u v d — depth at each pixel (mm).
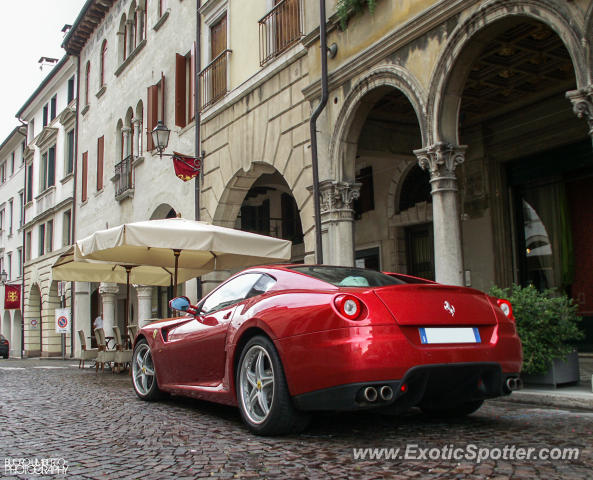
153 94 17703
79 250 10000
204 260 11508
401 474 3199
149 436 4434
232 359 4691
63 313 21922
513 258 10977
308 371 3916
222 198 13664
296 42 11117
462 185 11531
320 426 4633
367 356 3678
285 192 18234
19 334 37906
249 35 13078
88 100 24953
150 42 18766
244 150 12781
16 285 33531
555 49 8438
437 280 7598
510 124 10711
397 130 11289
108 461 3641
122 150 21062
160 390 6438
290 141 11109
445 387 4043
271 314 4348
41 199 31469
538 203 10758
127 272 12469
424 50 7996
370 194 14180
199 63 15031
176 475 3271
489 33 7219
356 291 4012
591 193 9945
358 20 9398
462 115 10953
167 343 6035
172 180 16391
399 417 5031
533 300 6301
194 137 15164
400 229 13414
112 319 20844
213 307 5551
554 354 6223
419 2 8203
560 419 4879
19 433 4703
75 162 25828
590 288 9938
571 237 10219
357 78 9320
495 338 4207
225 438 4277
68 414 5734
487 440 4035
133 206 19172
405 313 3883
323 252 9875
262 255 9672
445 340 3969
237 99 13094
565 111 9789
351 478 3137
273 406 4160
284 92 11422
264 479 3150
